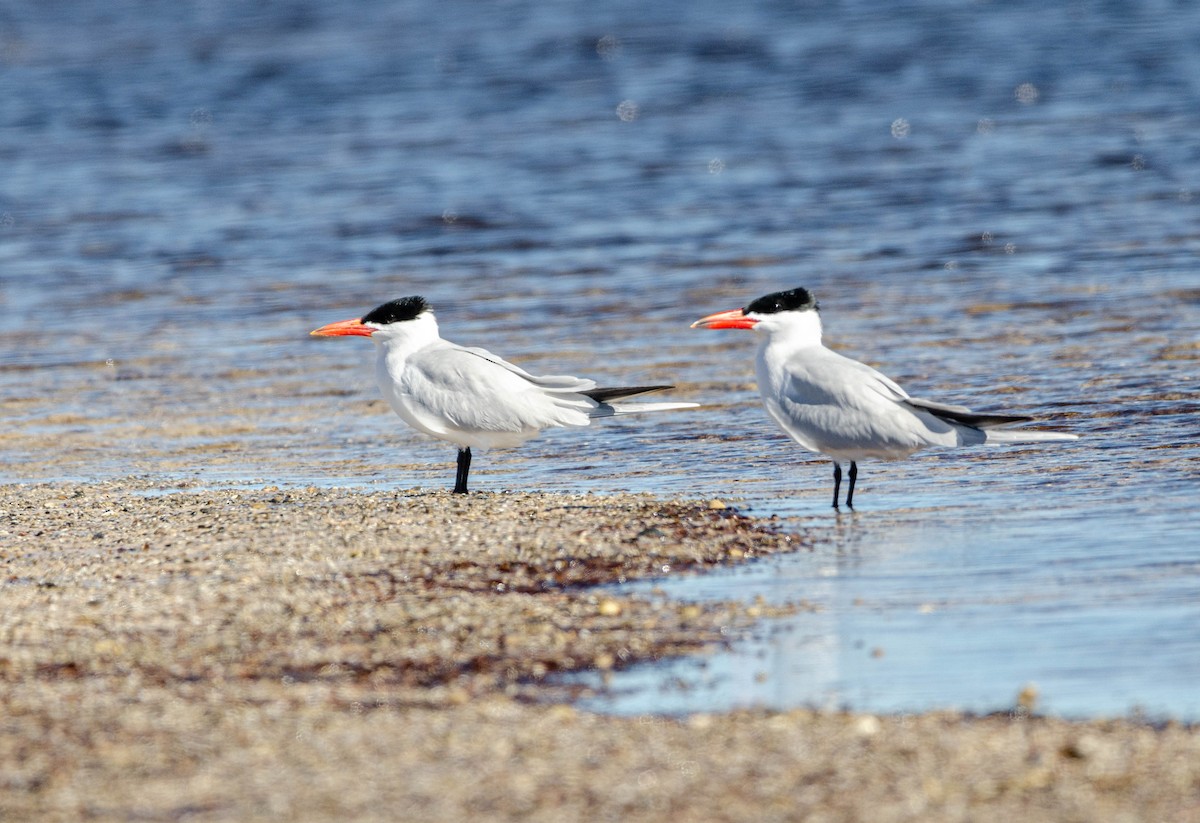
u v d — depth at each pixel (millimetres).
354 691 8867
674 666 9297
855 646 9562
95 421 17656
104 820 7152
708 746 7930
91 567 11406
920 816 7098
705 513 12828
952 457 14688
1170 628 9664
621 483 14359
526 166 34469
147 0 65125
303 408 17984
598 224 28875
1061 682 8844
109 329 22500
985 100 40281
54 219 30578
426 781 7527
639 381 18578
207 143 38312
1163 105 38500
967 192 30438
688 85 43812
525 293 23859
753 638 9750
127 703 8625
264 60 49812
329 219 29969
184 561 11477
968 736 8016
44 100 44250
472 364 13898
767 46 49312
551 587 10852
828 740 7977
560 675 9172
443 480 14766
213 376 19641
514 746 7961
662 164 34188
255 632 9891
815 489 13828
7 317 23422
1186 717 8258
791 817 7121
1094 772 7527
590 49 49969
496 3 61344
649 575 11133
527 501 13297
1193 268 23469
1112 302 21547
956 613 10109
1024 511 12672
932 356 19047
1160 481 13430
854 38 50094
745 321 13445
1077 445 14883
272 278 25625
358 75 46969
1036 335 19875
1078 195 29688
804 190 31234
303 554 11578
